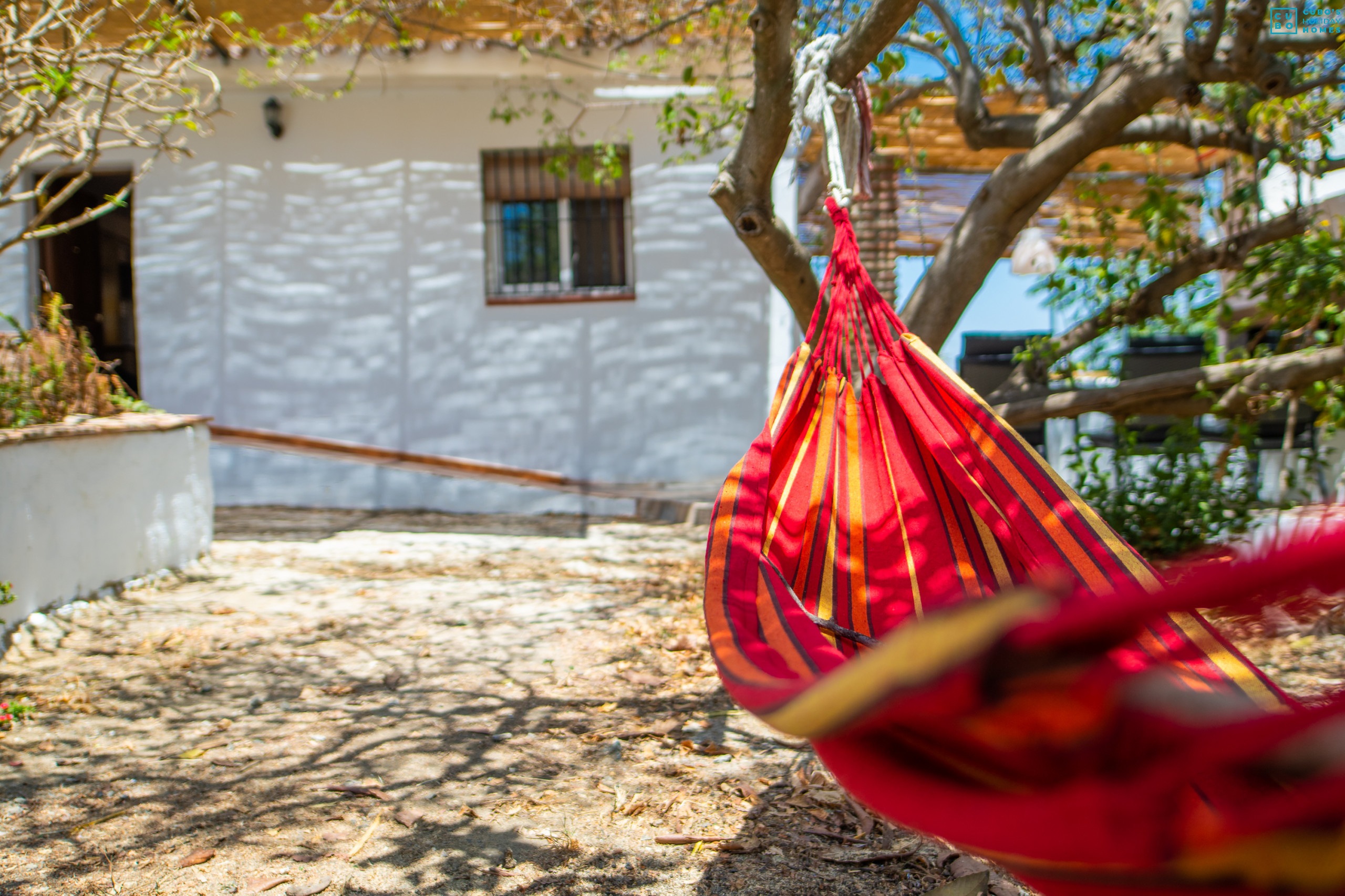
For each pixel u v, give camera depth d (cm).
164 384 1022
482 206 1012
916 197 1244
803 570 307
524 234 1030
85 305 1246
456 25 948
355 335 1019
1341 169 651
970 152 1111
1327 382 579
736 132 875
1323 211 631
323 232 1015
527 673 500
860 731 139
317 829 330
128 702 454
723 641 204
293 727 426
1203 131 639
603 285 1034
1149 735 134
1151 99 503
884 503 333
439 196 1012
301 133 1006
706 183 1011
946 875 298
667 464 1028
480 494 1006
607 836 326
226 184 1009
